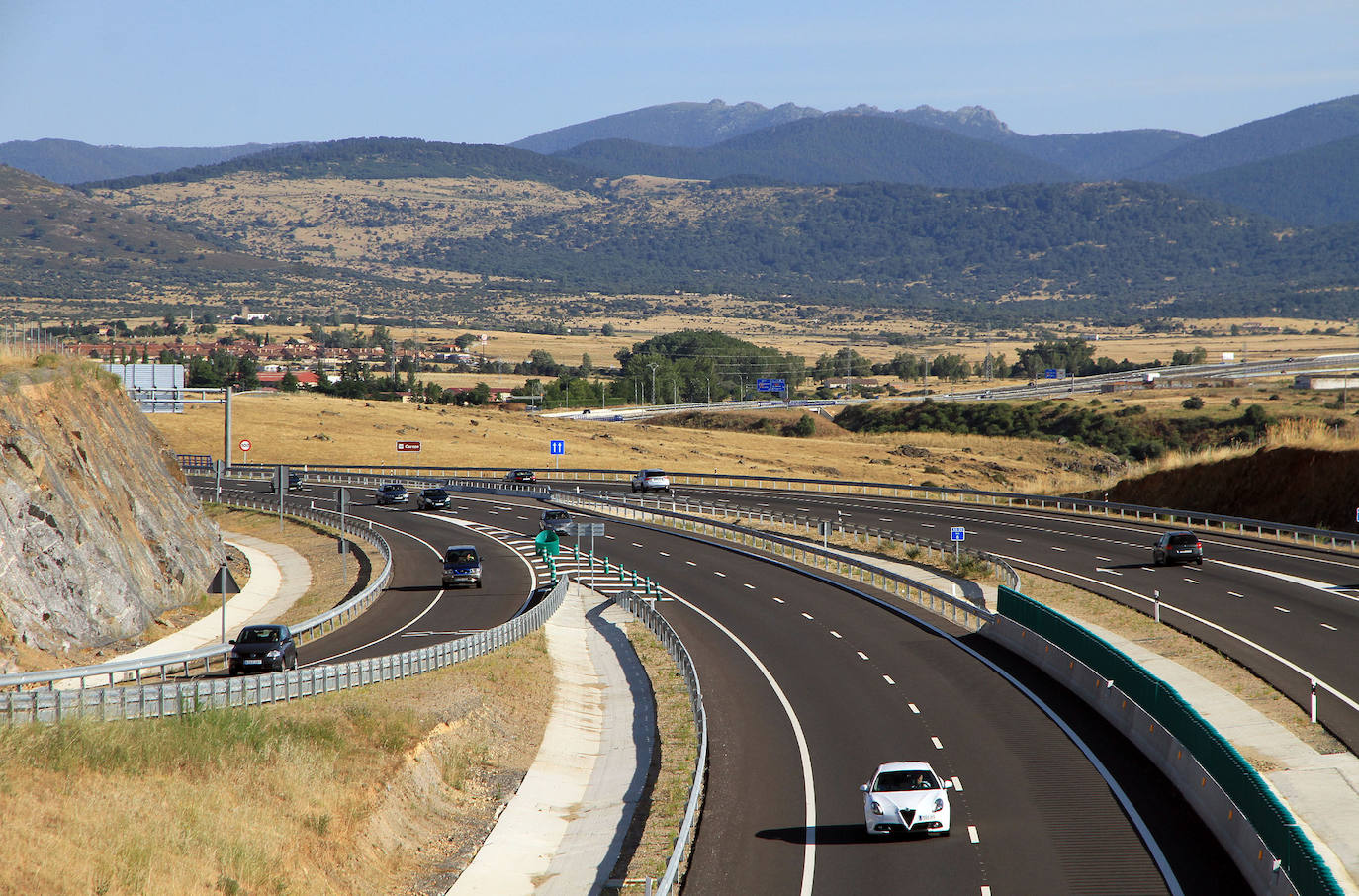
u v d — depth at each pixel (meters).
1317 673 68.19
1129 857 42.28
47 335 127.88
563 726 66.81
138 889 38.84
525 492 178.50
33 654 75.56
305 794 48.81
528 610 91.69
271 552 136.38
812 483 190.00
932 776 45.97
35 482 85.06
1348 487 121.44
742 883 40.84
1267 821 39.78
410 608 97.81
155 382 194.12
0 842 38.53
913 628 87.38
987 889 39.50
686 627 89.12
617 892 42.75
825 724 61.81
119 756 48.44
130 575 92.44
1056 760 54.56
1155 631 80.75
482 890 45.44
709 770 54.59
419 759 55.53
